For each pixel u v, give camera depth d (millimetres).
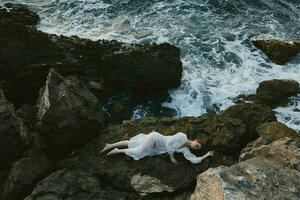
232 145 10266
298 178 8281
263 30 15992
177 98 12742
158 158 9883
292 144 9609
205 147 10273
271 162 8742
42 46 11938
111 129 10672
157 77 12359
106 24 15734
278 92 12766
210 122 10695
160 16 16266
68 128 9875
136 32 15312
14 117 9734
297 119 12234
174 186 9359
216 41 15086
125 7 16656
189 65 13953
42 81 11734
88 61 12617
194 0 17266
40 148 9945
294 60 14523
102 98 12383
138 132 10539
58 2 16844
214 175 8359
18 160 9477
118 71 12242
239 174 8336
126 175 9562
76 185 9094
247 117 10992
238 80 13531
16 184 9148
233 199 7773
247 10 17094
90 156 10000
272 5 17656
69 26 15547
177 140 9797
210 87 13148
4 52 11523
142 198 9211
